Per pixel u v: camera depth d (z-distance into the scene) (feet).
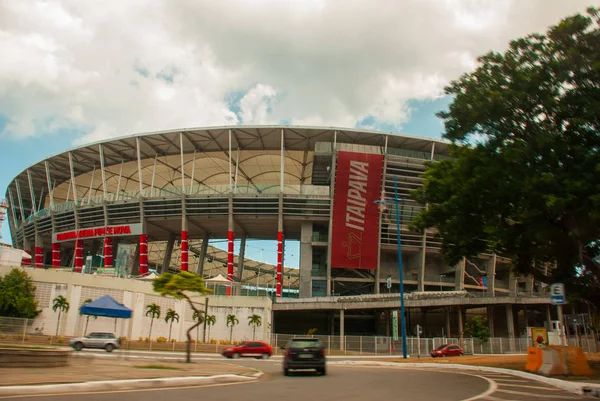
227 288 192.03
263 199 223.51
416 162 222.48
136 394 33.30
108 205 238.89
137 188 288.92
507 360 87.76
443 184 73.87
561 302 54.13
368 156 217.15
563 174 57.57
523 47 63.67
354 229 218.38
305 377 53.78
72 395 31.32
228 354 108.58
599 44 56.70
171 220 236.43
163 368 55.52
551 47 61.05
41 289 142.72
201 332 168.76
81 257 244.01
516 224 67.46
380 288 241.96
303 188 226.17
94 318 145.69
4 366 45.32
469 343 155.84
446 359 105.40
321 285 230.89
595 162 55.72
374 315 226.17
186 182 281.95
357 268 224.33
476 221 70.79
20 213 305.53
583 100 57.72
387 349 155.84
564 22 58.54
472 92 66.18
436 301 198.29
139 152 232.94
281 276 220.02
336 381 48.08
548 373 51.98
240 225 243.81
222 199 224.74
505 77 64.90
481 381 48.85
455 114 67.72
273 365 80.02
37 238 271.90
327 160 225.97
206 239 260.42
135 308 152.15
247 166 261.24
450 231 73.00
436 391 38.99
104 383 36.17
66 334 140.46
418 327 135.54
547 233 59.98
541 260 77.05
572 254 68.69
